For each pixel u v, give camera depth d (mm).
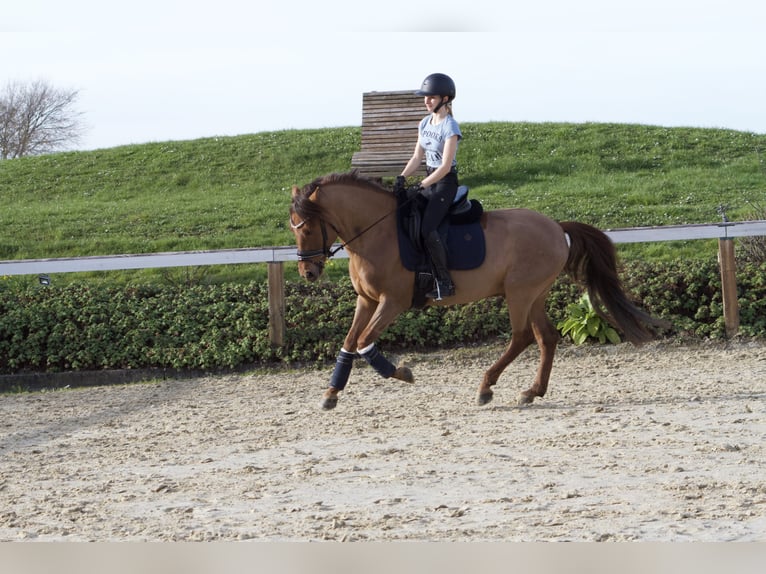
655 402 9430
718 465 6707
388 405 10133
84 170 27891
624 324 10008
